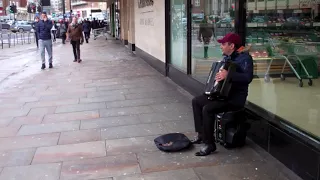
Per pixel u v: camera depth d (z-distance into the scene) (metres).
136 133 4.69
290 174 3.42
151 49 10.84
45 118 5.49
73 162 3.80
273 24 4.71
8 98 6.95
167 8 8.62
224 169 3.58
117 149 4.14
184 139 4.16
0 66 11.93
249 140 4.31
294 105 3.94
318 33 4.48
